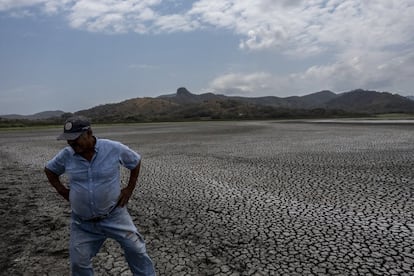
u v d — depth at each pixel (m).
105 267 5.01
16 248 5.96
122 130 52.00
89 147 3.43
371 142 20.95
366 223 6.60
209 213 7.66
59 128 66.69
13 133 50.41
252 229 6.54
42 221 7.50
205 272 4.83
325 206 7.81
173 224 7.01
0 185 11.60
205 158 16.27
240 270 4.87
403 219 6.74
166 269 4.96
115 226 3.56
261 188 9.77
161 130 48.69
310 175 11.28
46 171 3.63
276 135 30.41
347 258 5.14
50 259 5.44
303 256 5.27
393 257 5.12
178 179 11.49
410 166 12.15
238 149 19.64
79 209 3.44
